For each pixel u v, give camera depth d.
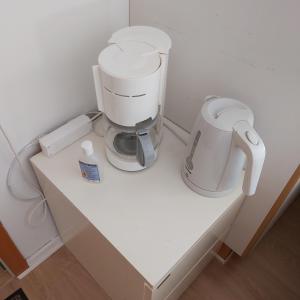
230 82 0.83
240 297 1.26
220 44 0.79
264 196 0.97
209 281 1.30
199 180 0.80
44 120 0.94
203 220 0.79
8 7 0.68
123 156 0.86
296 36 0.64
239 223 1.15
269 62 0.72
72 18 0.81
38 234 1.24
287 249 1.40
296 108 0.73
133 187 0.85
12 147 0.90
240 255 1.30
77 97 0.98
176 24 0.86
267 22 0.67
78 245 1.15
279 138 0.81
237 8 0.70
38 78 0.84
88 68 0.95
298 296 1.27
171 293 0.95
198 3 0.77
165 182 0.86
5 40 0.71
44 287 1.28
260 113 0.81
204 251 0.98
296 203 1.56
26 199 1.07
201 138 0.73
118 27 0.97
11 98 0.81
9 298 1.25
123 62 0.68
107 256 0.85
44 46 0.80
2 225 1.05
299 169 0.82
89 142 0.77
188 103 1.00
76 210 0.83
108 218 0.78
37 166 0.90
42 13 0.74
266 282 1.31
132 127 0.76
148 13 0.92
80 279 1.31
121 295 1.04
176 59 0.93
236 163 0.73
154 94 0.71
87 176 0.84
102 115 1.03
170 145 0.96
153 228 0.76
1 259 1.16
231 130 0.67
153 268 0.69
